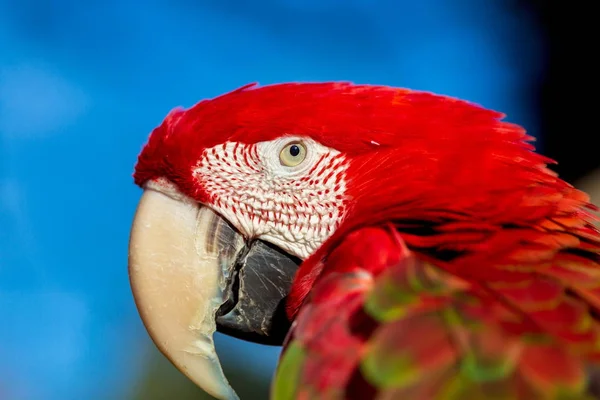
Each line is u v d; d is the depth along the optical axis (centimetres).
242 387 805
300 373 280
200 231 393
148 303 391
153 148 396
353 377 268
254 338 398
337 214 372
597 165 884
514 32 1027
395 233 329
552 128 945
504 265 304
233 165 383
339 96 366
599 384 246
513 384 244
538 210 323
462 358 253
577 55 962
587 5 965
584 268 301
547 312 272
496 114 365
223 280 392
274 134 370
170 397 855
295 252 383
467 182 335
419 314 270
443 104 364
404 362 257
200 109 389
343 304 294
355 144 359
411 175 346
